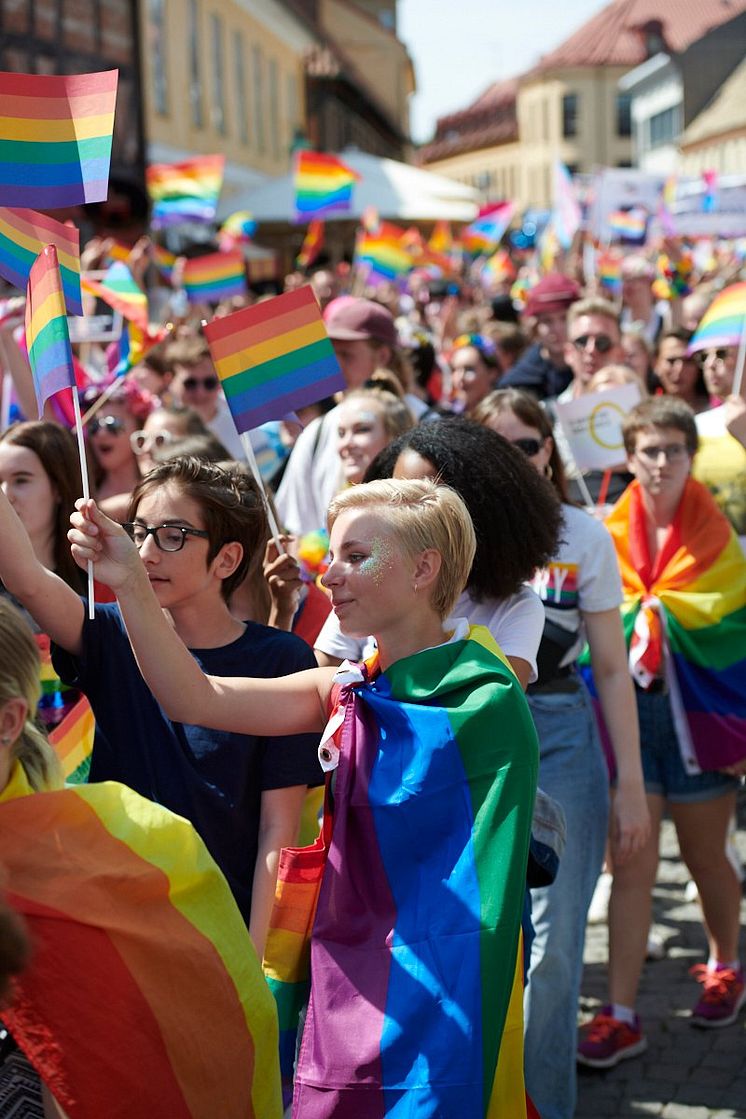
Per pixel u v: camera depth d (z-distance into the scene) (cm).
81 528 254
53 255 253
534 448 395
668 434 444
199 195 1126
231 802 286
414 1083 235
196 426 552
